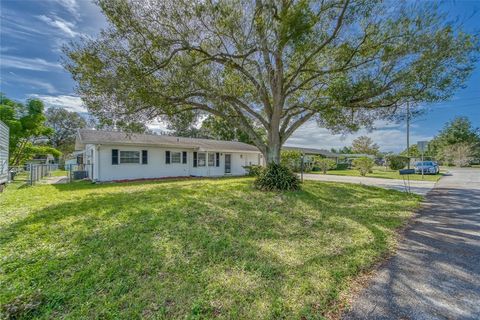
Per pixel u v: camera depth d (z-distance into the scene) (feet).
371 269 10.25
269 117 32.01
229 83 30.55
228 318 7.13
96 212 18.74
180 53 25.50
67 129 134.31
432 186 40.16
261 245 12.80
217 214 18.62
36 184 39.78
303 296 8.19
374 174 70.64
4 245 12.30
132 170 46.70
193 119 32.78
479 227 16.55
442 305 7.73
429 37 23.17
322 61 28.96
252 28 23.41
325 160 76.89
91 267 10.07
